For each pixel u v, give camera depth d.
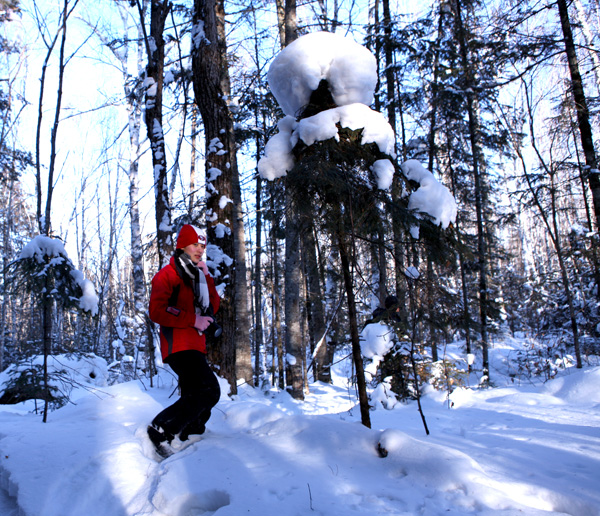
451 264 3.25
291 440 2.82
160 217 7.19
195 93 6.32
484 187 10.96
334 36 3.19
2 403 7.07
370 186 3.06
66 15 5.55
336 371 12.53
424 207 3.06
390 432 2.64
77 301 4.97
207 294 3.05
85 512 2.31
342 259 3.12
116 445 2.86
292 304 9.13
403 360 6.14
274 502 2.09
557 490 2.18
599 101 8.07
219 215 6.08
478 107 9.91
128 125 13.01
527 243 20.20
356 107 3.00
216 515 2.01
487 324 9.83
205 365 3.04
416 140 10.99
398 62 10.33
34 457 2.80
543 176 9.90
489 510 1.94
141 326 11.27
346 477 2.36
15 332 19.12
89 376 9.41
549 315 12.88
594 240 9.42
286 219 3.15
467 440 3.38
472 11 10.05
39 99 5.52
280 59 3.20
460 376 6.58
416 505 2.05
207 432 3.22
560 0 7.87
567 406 5.22
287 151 3.08
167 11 7.39
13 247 20.42
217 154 6.20
